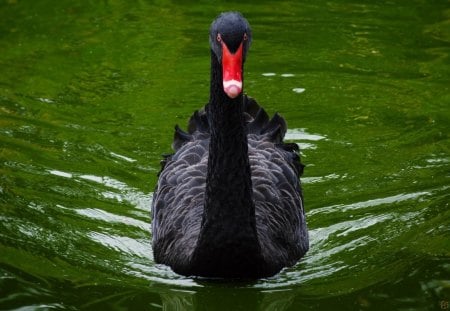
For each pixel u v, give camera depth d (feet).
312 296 41.09
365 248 45.47
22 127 56.49
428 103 60.18
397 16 73.46
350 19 72.95
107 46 68.23
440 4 75.56
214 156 40.57
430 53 67.10
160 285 41.96
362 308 39.91
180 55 66.95
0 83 62.13
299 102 60.80
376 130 57.11
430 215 48.11
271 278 42.47
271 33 70.74
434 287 41.47
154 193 47.70
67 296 40.68
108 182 51.24
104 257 44.50
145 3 76.48
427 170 52.54
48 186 50.55
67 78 63.21
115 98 60.64
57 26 71.61
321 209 49.06
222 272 41.75
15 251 44.45
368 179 51.85
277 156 47.21
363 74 64.23
